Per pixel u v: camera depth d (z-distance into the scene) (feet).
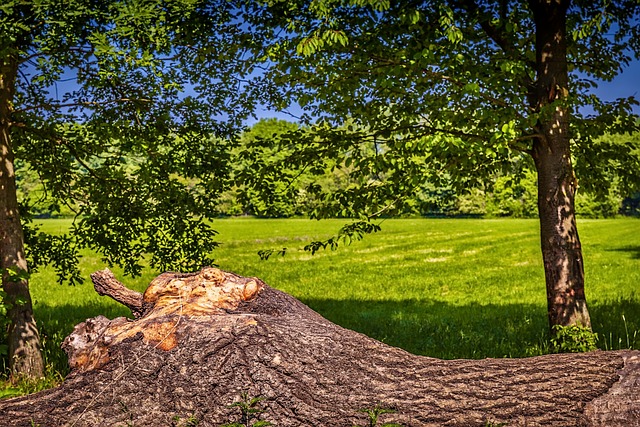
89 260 91.81
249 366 15.35
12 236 25.95
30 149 30.99
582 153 35.47
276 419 14.49
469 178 36.47
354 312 46.34
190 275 20.27
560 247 30.27
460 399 15.02
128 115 30.91
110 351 16.53
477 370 16.21
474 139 27.27
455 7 29.73
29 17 22.08
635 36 33.78
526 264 86.48
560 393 15.05
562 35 30.17
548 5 29.94
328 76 29.37
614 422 14.25
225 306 18.81
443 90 30.07
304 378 15.31
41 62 23.59
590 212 352.08
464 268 82.38
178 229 32.60
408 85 28.27
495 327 38.27
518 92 29.71
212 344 15.90
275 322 16.98
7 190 26.09
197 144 32.86
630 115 33.19
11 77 26.63
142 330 16.84
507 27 28.43
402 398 15.06
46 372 25.55
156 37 24.57
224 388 15.10
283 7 27.48
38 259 32.04
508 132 25.79
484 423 14.33
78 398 15.76
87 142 31.04
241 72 30.19
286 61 28.12
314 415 14.52
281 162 31.78
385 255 105.09
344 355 16.22
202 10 27.81
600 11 31.07
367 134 30.89
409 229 204.03
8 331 25.49
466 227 215.31
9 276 25.08
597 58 35.35
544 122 30.17
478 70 26.81
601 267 79.56
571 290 30.19
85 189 32.32
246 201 32.89
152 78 29.12
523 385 15.44
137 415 15.16
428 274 75.31
